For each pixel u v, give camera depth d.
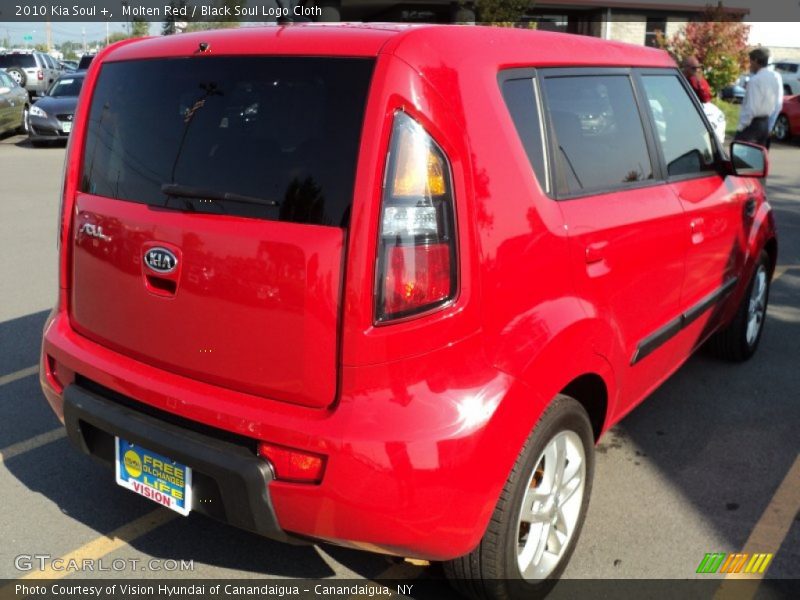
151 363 2.68
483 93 2.50
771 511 3.47
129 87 2.82
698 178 3.90
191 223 2.49
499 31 2.77
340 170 2.29
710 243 3.92
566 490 2.87
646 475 3.76
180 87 2.67
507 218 2.48
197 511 2.57
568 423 2.74
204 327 2.50
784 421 4.33
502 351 2.44
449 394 2.31
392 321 2.26
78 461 3.82
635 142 3.37
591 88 3.14
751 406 4.51
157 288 2.60
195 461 2.45
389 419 2.26
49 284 6.75
